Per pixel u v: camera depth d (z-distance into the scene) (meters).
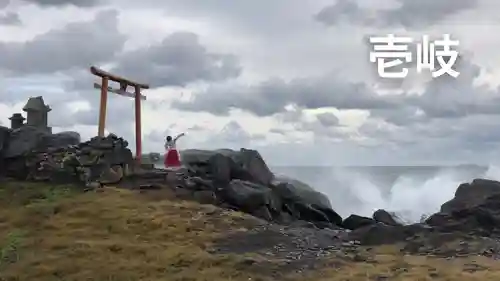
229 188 20.09
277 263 13.80
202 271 13.20
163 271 13.17
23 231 15.75
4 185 19.69
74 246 14.61
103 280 12.62
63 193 19.00
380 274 12.91
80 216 16.95
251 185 20.73
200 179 20.47
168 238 15.53
